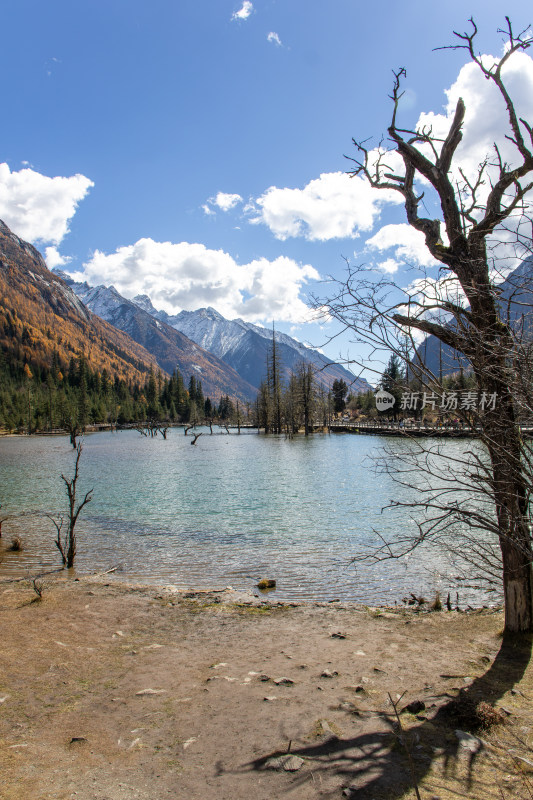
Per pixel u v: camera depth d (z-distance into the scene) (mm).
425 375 4164
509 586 6039
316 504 21656
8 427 109500
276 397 94312
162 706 4672
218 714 4453
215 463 42250
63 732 4207
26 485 29766
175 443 75375
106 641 6832
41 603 8938
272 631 7270
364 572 11812
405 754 3598
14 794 3254
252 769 3512
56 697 4945
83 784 3387
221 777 3432
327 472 33656
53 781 3432
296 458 45094
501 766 3412
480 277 4723
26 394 119688
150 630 7363
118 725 4312
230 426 137625
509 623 6109
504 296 3951
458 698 4516
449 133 5219
